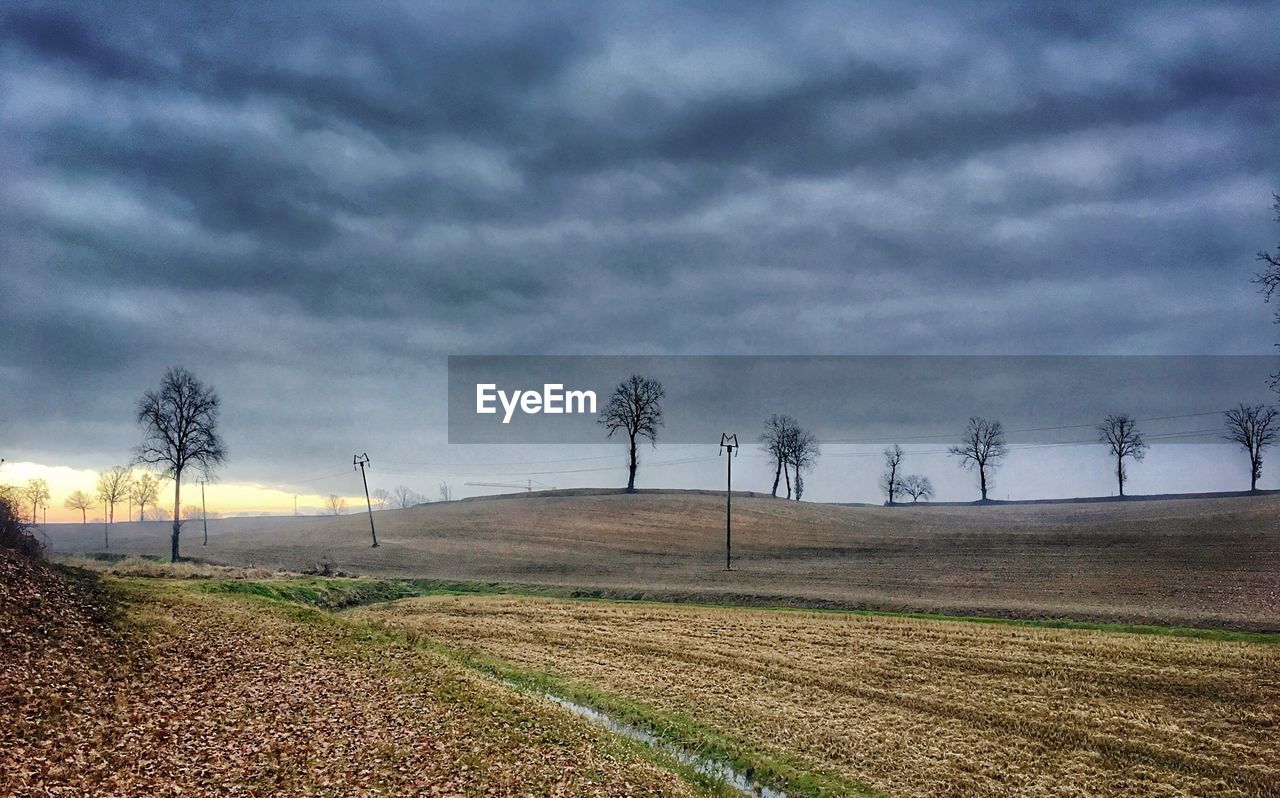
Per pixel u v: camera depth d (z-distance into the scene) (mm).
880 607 59438
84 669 27891
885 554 92438
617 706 35500
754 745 30859
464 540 108625
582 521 122062
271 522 174250
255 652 34219
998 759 29328
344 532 123062
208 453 94438
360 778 23234
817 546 101312
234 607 41594
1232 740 30547
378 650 38406
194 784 21047
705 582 75438
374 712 29203
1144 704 34594
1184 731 31406
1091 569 72688
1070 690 36750
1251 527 88438
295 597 57969
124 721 24438
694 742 31391
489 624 54406
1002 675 39469
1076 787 26875
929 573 76812
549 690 38188
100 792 19406
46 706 23984
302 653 35469
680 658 44156
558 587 74375
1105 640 45156
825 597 63781
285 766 23188
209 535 141500
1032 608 55344
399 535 115375
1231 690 35781
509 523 121562
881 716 33969
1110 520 112125
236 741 24484
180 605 39500
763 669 41531
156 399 93438
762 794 27219
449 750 26531
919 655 43625
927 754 29828
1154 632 47125
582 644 47688
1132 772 27984
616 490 158000
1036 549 88062
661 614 58375
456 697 32531
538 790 24406
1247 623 47344
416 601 65812
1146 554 78062
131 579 47500
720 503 138125
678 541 106500
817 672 40875
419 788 23234
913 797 26422
